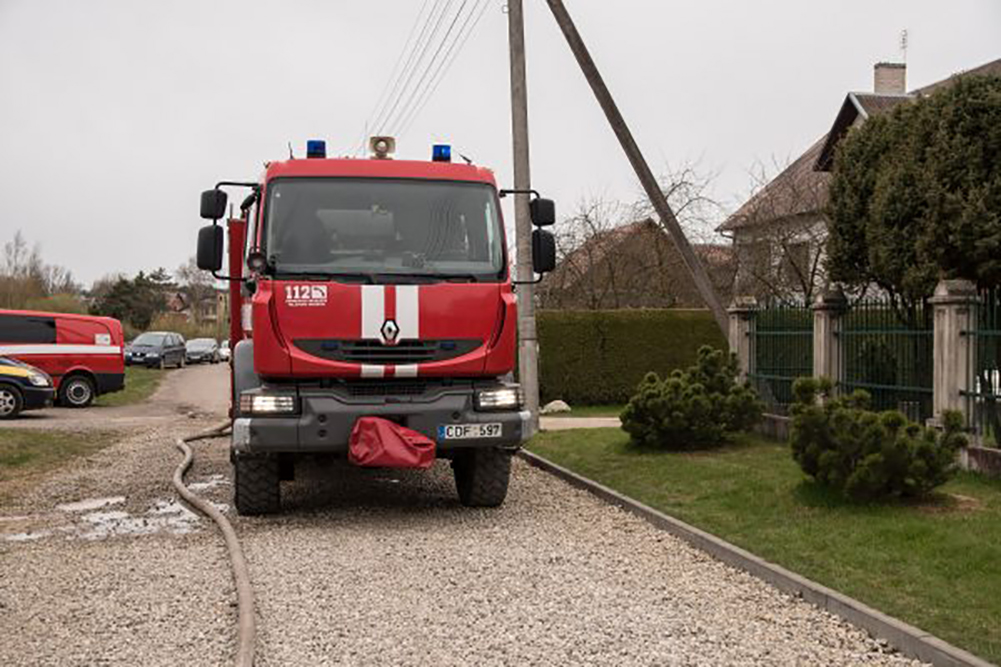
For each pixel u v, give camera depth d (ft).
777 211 92.07
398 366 28.09
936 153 34.24
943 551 22.36
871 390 38.86
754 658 17.03
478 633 18.30
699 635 18.25
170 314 264.93
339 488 36.24
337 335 27.89
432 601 20.43
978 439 32.09
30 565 23.70
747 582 22.21
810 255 88.38
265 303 27.66
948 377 32.58
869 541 23.86
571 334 71.72
